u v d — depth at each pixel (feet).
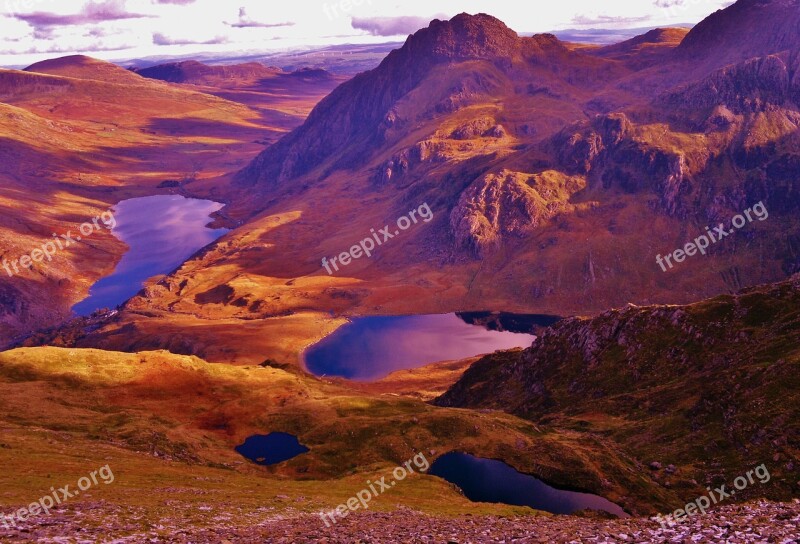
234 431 581.94
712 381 523.29
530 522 168.86
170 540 125.29
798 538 100.42
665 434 481.05
